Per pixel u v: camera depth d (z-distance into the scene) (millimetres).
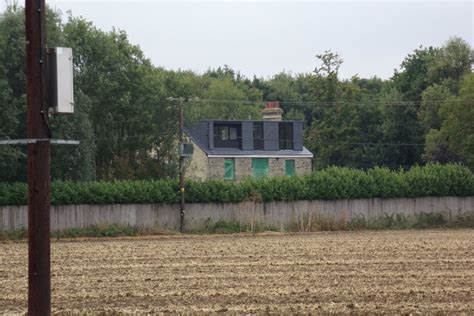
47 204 42906
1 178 189875
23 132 189000
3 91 177750
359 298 73625
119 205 194250
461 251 124812
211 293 77438
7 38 186750
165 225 197750
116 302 72250
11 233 178000
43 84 42594
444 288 80625
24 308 69500
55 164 197000
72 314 65438
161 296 75750
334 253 122062
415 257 114500
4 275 95875
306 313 65125
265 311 66125
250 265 104312
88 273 96438
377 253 121625
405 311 66000
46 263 42906
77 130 199250
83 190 190000
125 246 144750
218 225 199375
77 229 187000
